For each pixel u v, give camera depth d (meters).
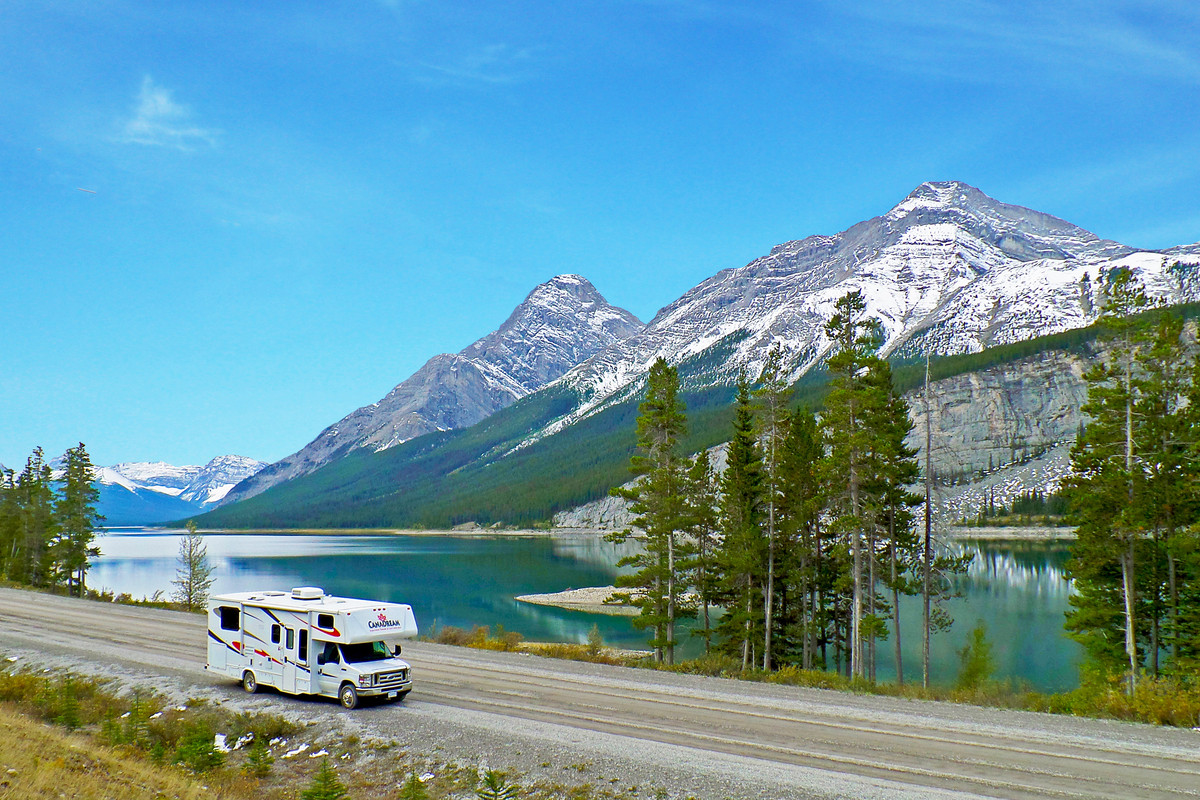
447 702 24.64
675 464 49.91
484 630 42.75
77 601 53.78
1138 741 18.98
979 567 108.44
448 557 177.50
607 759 18.44
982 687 29.25
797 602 49.66
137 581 114.38
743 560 44.44
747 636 46.09
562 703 24.20
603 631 73.50
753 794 15.98
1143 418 38.12
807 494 46.91
